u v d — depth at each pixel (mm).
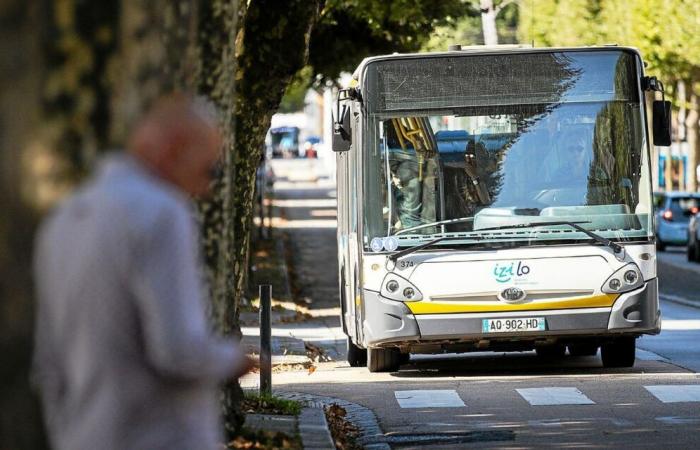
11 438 11680
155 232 11438
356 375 45531
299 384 42812
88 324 11391
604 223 42438
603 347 45625
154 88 12680
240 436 26422
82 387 11492
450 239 42281
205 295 19281
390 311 42250
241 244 34750
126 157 11773
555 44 136875
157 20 12836
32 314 11672
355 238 43406
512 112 42562
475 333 42156
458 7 85812
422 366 48250
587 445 29641
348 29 86812
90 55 11836
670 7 122938
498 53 42562
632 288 42406
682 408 35438
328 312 78375
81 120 11781
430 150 42406
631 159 42500
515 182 42438
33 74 11484
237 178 35406
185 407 11875
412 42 86375
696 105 150875
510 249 42281
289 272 103500
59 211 11492
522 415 34844
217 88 20266
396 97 42406
